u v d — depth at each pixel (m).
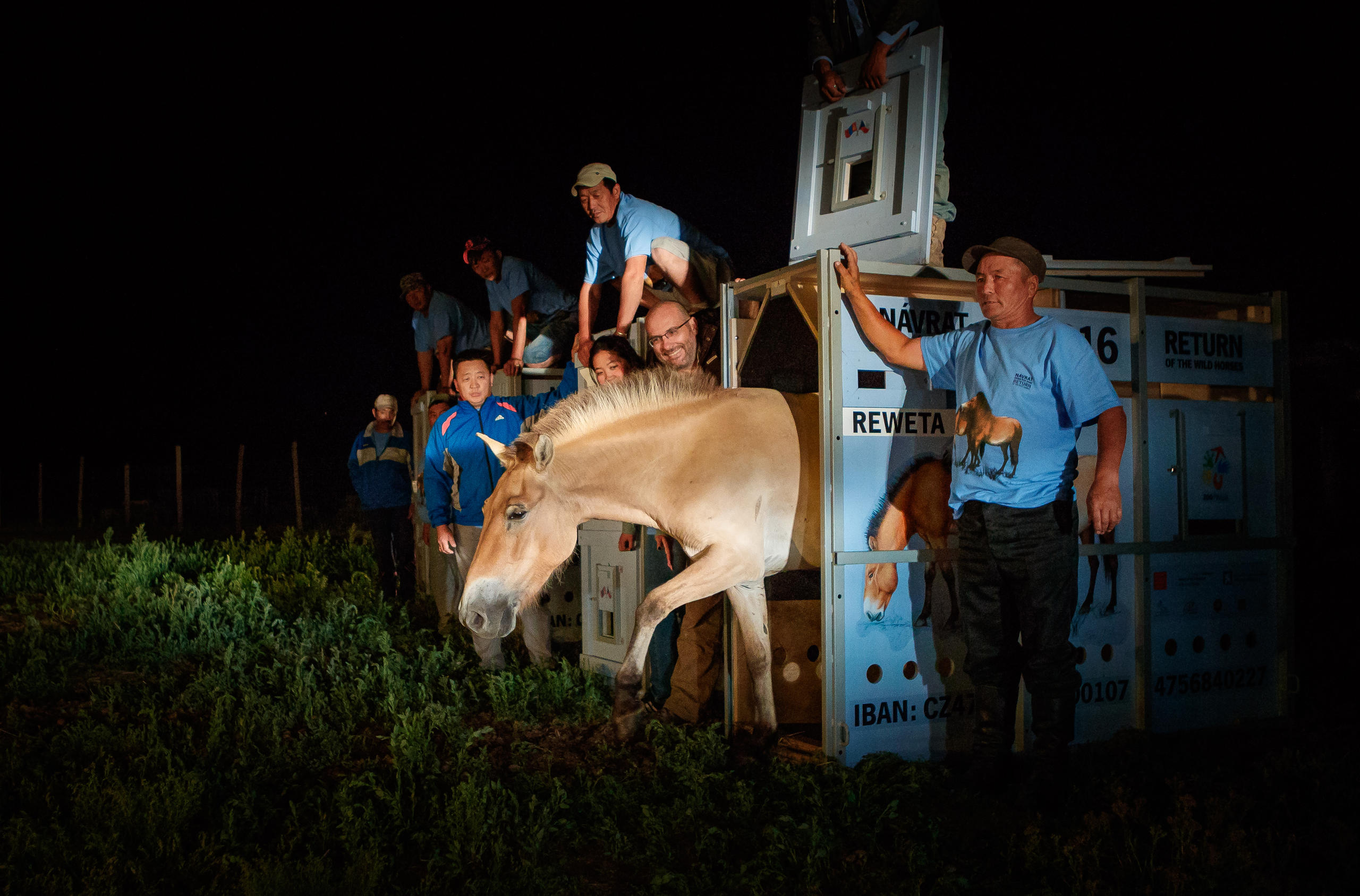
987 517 3.99
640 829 3.65
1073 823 3.61
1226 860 3.14
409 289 9.69
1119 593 4.82
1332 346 8.62
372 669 5.83
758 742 4.51
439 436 6.25
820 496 4.66
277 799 3.83
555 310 9.01
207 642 6.38
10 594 8.82
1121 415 3.89
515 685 5.43
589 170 5.79
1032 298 4.10
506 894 3.09
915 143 4.93
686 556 5.07
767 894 3.15
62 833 3.23
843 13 5.41
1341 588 7.45
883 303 4.52
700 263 5.99
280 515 23.91
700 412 4.49
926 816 3.70
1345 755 4.10
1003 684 4.08
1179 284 6.00
